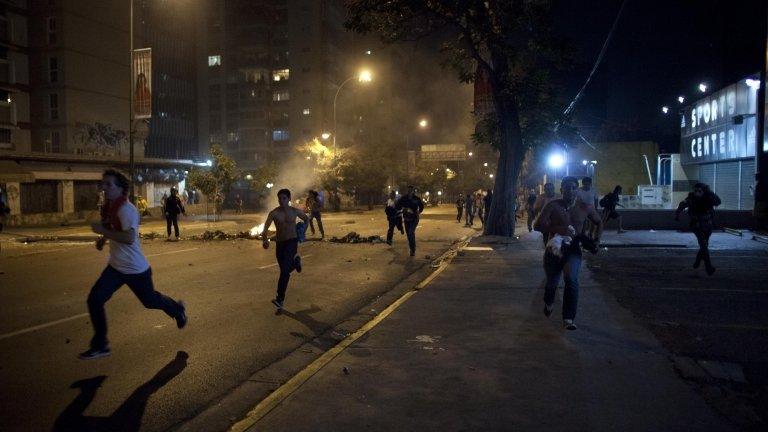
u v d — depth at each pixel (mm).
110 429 4453
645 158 44875
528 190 41250
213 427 4492
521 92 20531
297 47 88875
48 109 51250
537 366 5664
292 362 6262
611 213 22328
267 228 8828
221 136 91125
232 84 90500
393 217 18938
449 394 4895
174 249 18047
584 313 8094
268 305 9359
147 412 4801
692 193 11922
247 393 5266
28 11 51000
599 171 48188
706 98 30984
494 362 5805
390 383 5184
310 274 12805
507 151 21469
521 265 13438
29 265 14398
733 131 26812
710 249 16266
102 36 55000
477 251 16422
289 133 89250
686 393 4902
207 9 91062
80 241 22453
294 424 4285
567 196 7355
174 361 6246
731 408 4668
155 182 44844
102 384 5484
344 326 7992
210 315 8562
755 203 21688
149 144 80812
